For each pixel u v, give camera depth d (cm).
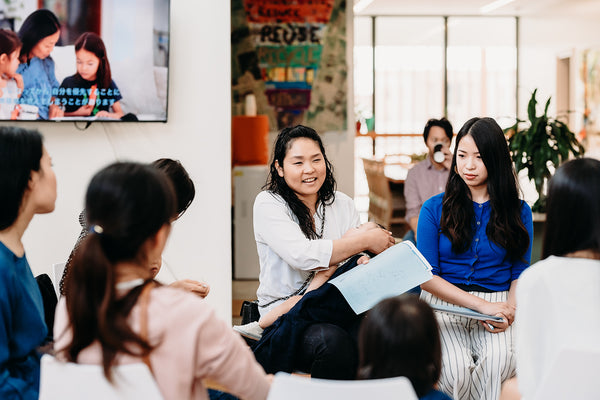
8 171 183
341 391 144
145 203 153
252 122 713
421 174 520
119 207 151
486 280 273
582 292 180
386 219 766
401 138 1130
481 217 273
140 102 365
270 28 820
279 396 149
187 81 379
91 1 354
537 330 183
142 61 362
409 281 242
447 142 510
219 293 388
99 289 150
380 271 248
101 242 153
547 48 1123
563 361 165
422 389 160
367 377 163
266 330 255
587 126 1034
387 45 1171
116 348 147
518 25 1187
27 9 350
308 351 245
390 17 1166
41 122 369
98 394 148
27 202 191
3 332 178
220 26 379
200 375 157
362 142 1134
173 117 379
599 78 992
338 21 822
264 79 827
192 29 377
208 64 379
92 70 358
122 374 145
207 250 386
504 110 1202
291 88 828
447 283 268
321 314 249
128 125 376
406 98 1180
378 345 160
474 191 275
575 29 1039
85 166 373
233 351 157
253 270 661
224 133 383
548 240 189
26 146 186
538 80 1152
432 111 1187
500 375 248
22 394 179
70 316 152
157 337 151
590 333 178
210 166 383
